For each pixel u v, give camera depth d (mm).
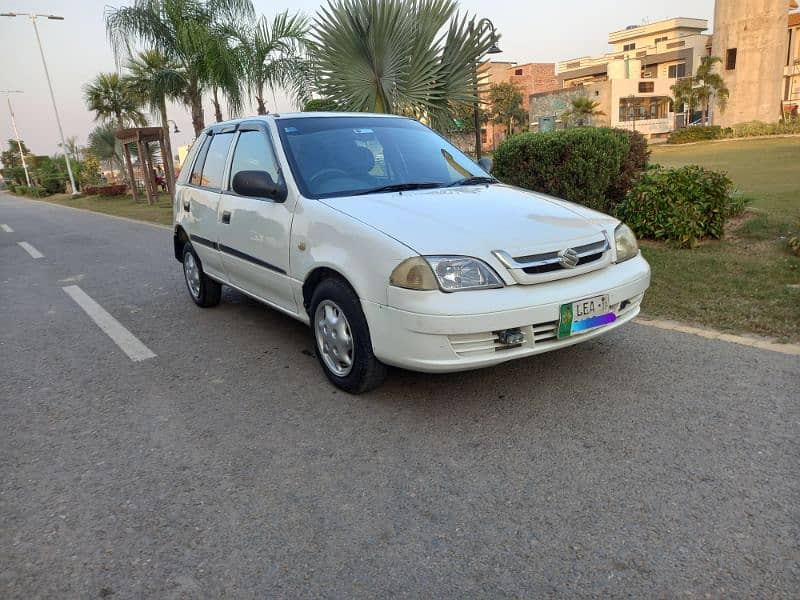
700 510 2410
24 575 2270
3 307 6633
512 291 3014
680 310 4758
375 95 9320
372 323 3201
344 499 2637
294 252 3783
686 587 2031
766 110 47594
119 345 4961
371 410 3449
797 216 7113
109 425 3492
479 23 9117
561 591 2051
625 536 2293
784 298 4758
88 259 9734
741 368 3672
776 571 2074
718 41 50156
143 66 17484
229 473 2900
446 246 3039
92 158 41281
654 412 3217
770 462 2699
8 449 3268
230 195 4699
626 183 8312
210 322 5438
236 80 14875
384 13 8516
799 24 58750
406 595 2074
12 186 62094
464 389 3631
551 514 2449
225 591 2143
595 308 3227
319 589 2125
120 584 2203
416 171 4262
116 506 2684
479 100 9594
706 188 6883
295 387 3855
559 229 3326
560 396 3469
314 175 3955
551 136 7992
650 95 65250
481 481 2705
